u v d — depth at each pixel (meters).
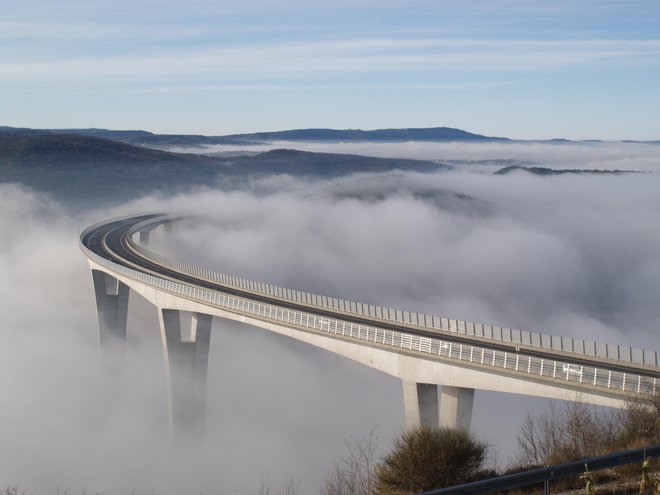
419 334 70.81
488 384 56.22
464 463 33.47
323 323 72.50
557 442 37.03
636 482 29.31
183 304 94.50
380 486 34.78
